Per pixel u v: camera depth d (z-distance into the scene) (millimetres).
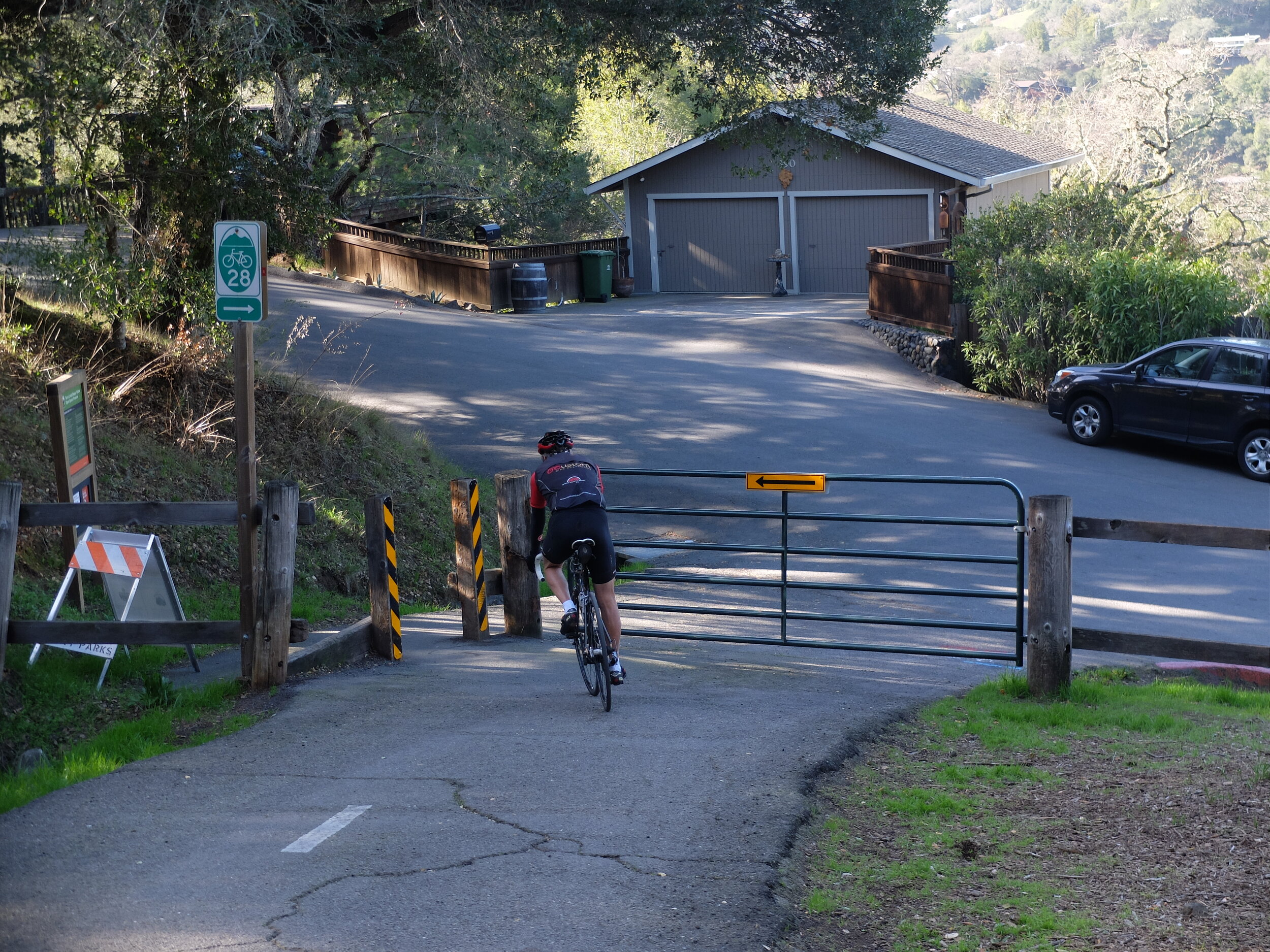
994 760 5879
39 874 4199
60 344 11789
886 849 4609
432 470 14141
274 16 11344
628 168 33938
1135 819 4941
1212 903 4086
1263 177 67375
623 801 4984
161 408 11945
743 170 19109
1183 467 16625
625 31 14492
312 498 11906
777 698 7098
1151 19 144625
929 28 16641
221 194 11883
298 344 20406
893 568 12273
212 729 6203
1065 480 15562
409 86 14039
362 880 4141
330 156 24109
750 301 31656
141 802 4984
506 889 4070
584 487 6777
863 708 6828
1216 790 5293
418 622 9984
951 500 14633
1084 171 43594
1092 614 10664
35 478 9406
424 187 31031
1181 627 10305
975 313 21859
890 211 32031
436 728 6188
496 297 28672
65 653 7293
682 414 18406
